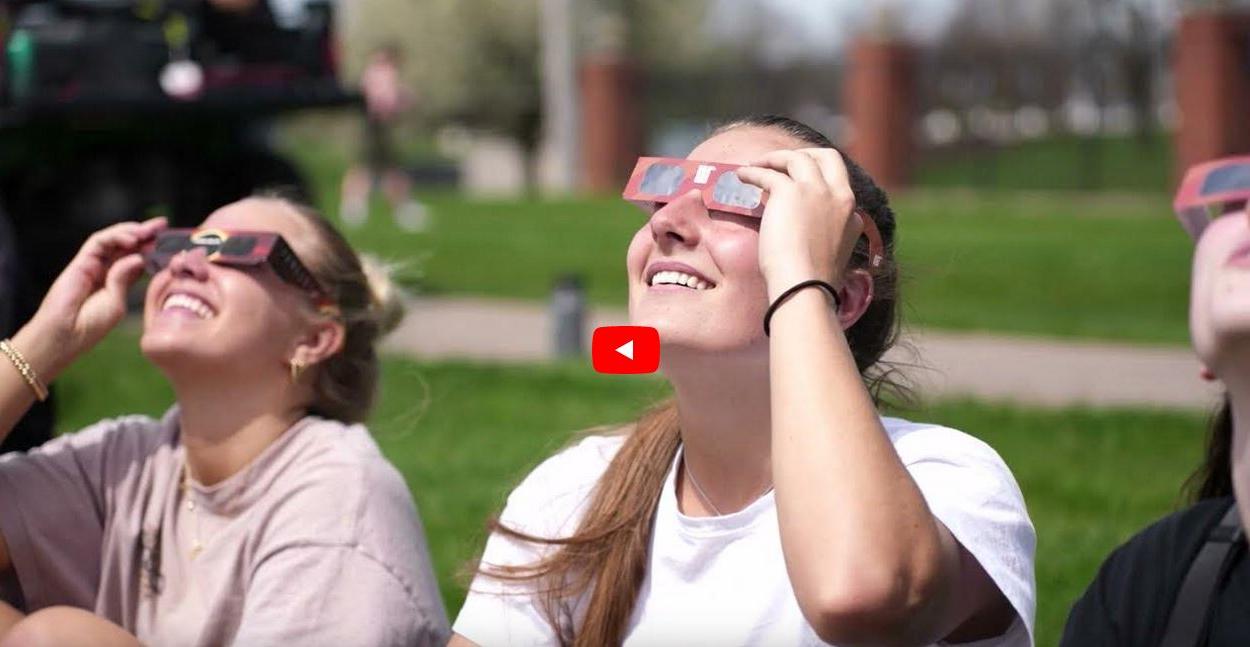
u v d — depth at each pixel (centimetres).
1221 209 243
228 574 321
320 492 319
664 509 271
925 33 4022
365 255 362
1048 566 516
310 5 1146
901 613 222
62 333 338
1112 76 3184
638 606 268
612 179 3756
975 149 3347
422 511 587
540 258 1695
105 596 336
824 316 236
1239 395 231
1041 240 1842
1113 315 1273
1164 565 261
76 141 1068
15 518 338
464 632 289
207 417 332
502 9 4084
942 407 800
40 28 1052
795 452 226
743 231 254
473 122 4175
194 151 1112
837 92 3634
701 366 257
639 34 4619
